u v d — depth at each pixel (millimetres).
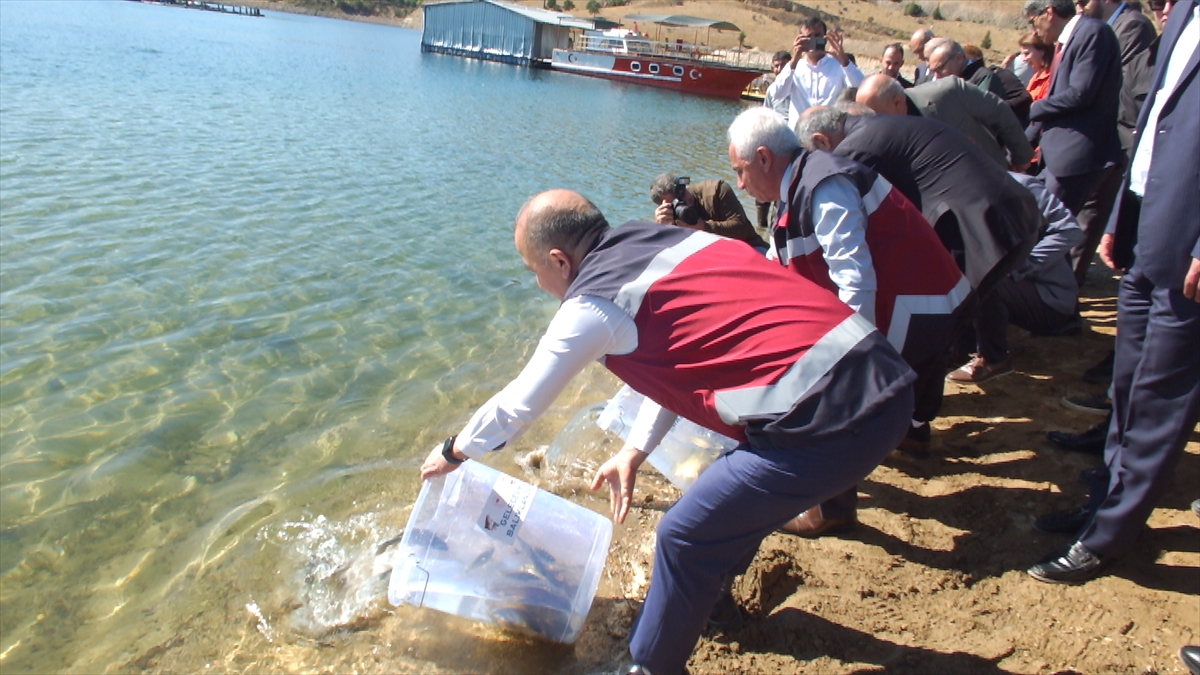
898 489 3416
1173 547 2928
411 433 4059
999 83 5562
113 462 3686
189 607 2777
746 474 1976
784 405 1894
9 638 2646
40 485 3488
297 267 6535
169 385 4453
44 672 2502
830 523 3074
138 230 7121
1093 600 2699
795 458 1906
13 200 7672
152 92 16406
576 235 2098
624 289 1976
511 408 2053
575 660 2551
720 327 1947
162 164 9875
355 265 6711
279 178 9789
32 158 9453
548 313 5902
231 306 5625
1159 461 2531
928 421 3551
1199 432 3773
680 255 2027
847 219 2613
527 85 31500
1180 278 2354
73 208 7605
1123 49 5254
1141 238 2471
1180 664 2420
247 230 7441
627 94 32312
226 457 3777
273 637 2633
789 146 2732
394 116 17094
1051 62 5742
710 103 32250
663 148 15836
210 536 3170
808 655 2521
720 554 2086
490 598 2566
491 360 5023
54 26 33000
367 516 3295
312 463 3742
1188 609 2633
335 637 2625
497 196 9891
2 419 3994
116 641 2627
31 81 16031
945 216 3121
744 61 48875
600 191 10719
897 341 2875
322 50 38875
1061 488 3365
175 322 5293
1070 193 4723
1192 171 2314
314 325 5414
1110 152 4621
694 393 2008
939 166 3115
